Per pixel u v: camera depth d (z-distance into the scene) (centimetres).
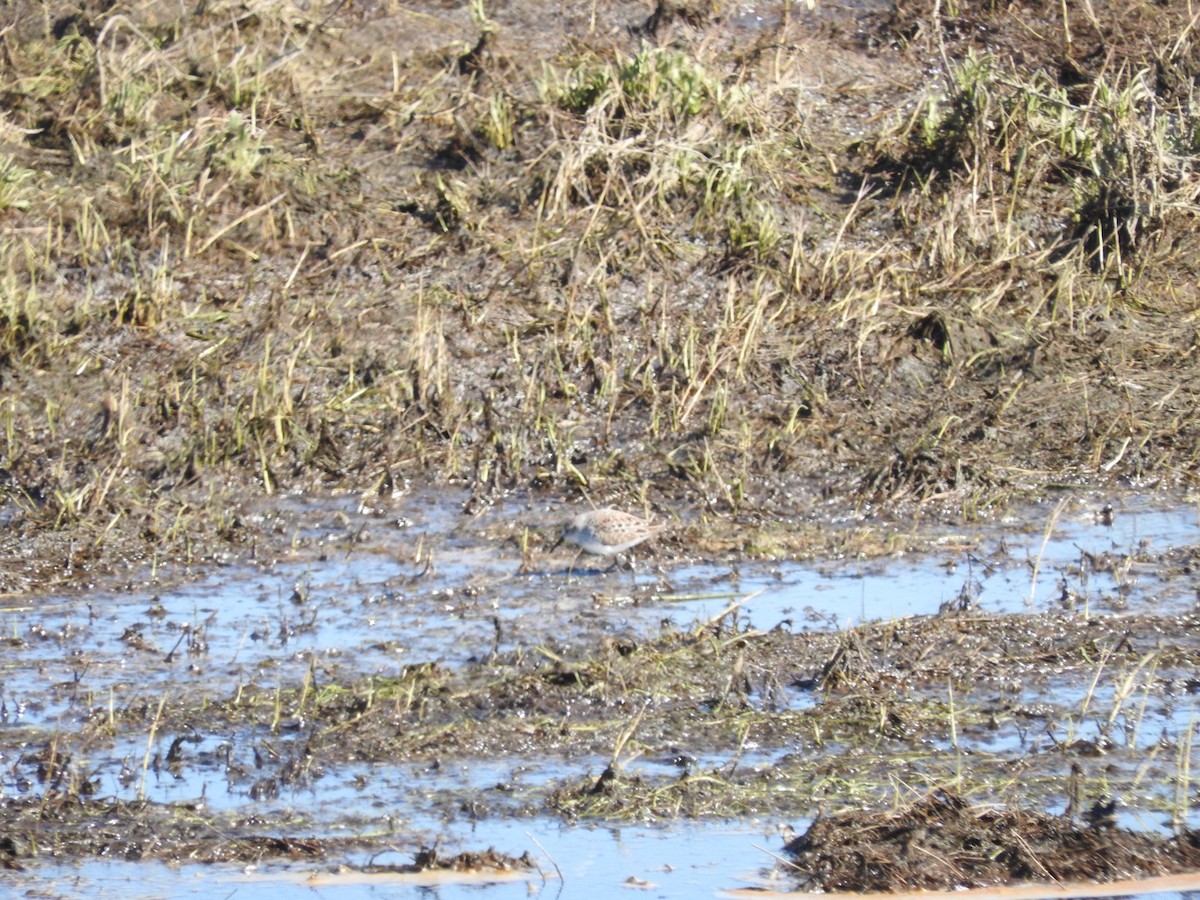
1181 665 2284
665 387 3091
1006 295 3347
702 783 1992
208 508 2758
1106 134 3572
